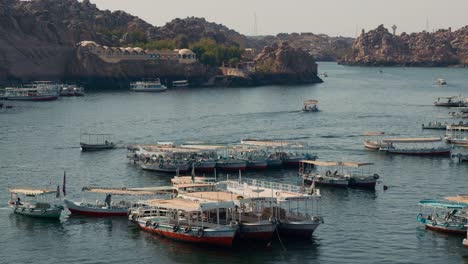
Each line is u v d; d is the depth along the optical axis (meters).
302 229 155.88
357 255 146.75
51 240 155.75
